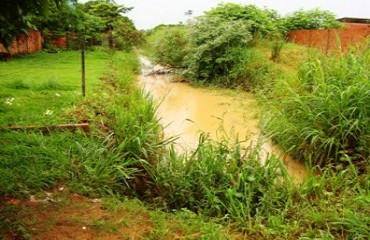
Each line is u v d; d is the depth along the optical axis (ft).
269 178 14.33
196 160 14.89
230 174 14.11
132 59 60.59
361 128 17.15
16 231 9.52
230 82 40.01
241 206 12.37
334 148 17.49
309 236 11.12
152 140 16.20
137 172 14.71
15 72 35.45
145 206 12.65
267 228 11.70
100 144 15.34
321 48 34.14
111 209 11.32
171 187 13.84
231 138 21.99
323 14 61.98
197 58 42.14
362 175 14.88
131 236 10.02
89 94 24.50
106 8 90.22
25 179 12.15
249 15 54.03
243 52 41.06
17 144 14.60
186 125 25.43
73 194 12.07
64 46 69.82
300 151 18.51
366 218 11.07
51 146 14.75
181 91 39.29
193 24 44.91
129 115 17.53
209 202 13.19
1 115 18.86
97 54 60.29
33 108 20.40
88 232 9.98
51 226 9.98
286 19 62.44
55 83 26.81
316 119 18.24
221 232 10.89
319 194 13.83
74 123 17.72
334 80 19.89
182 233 10.53
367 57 20.83
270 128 20.97
